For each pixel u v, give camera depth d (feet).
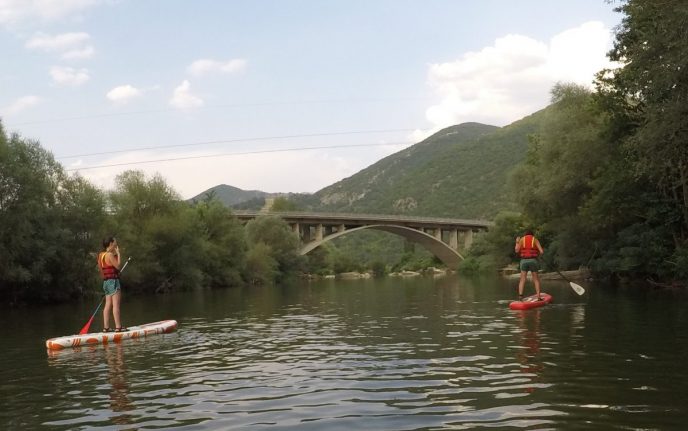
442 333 38.60
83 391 24.00
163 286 155.84
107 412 20.34
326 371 26.66
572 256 123.65
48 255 107.96
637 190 96.07
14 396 23.56
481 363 27.30
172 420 19.04
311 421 18.42
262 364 29.17
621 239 96.27
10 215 102.06
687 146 74.64
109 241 42.96
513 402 19.95
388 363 28.04
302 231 299.58
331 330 43.27
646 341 32.89
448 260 333.21
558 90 127.03
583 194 111.14
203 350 34.65
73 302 116.78
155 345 37.52
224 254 190.39
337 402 20.72
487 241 225.56
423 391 21.97
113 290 42.60
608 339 33.83
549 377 23.82
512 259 212.02
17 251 103.65
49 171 118.93
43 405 21.76
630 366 25.79
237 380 25.26
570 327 39.70
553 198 116.67
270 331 44.14
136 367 29.37
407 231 299.58
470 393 21.42
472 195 521.65
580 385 22.29
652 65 66.95
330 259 363.97
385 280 217.56
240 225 215.31
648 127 69.26
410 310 58.80
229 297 108.78
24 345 41.63
